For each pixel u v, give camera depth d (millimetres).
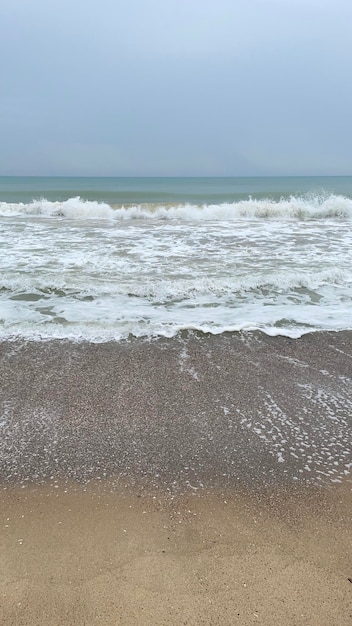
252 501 2244
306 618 1581
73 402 3232
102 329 4629
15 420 2975
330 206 13617
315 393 3422
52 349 4160
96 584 1711
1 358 3938
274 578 1754
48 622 1552
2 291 5762
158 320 4926
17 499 2227
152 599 1648
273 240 9375
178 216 13359
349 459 2602
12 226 11125
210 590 1693
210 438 2811
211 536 1992
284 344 4379
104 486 2348
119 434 2844
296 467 2525
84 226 11266
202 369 3820
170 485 2365
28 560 1827
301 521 2096
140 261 7367
